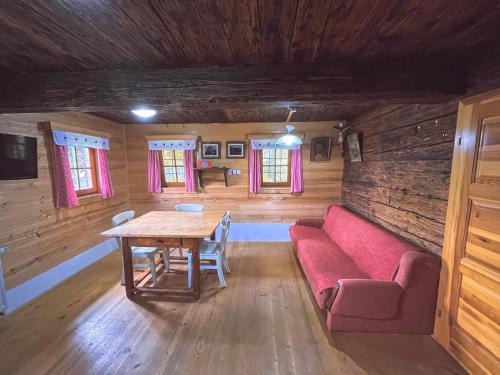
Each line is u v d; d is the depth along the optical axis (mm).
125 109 1947
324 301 2004
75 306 2371
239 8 1087
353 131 3660
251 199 4305
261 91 1711
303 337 1944
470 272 1586
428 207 1996
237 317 2195
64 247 2984
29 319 2174
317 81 1676
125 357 1743
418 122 2129
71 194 2924
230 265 3301
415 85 1639
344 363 1693
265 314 2240
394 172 2500
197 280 2453
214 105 1856
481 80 1529
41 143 2676
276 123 4121
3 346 1853
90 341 1898
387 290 1848
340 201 4234
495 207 1427
